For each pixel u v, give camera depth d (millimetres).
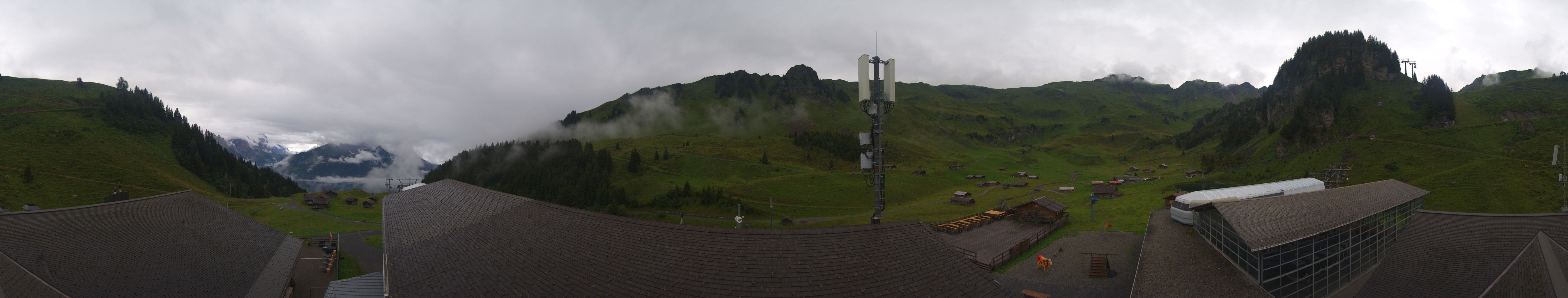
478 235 26969
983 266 42750
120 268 30859
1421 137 122125
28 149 163000
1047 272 41062
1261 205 35500
